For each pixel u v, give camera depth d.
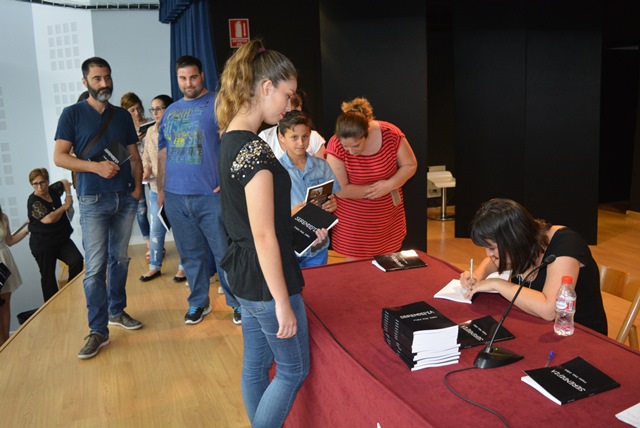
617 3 7.21
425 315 1.77
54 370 3.21
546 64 6.09
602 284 2.51
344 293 2.31
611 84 8.36
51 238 5.43
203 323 3.83
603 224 7.33
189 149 3.49
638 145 7.49
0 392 2.97
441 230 7.10
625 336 2.36
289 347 1.86
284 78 1.76
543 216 6.30
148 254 5.48
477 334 1.85
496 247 2.05
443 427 1.36
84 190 3.32
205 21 4.45
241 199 1.75
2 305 5.46
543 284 2.11
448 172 7.62
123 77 6.31
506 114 6.22
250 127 1.79
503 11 6.04
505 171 6.33
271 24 5.52
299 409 2.22
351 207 3.43
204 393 2.92
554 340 1.81
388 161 3.37
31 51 6.50
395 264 2.62
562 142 6.20
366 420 1.64
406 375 1.63
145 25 6.27
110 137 3.35
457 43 6.26
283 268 1.76
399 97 5.25
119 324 3.79
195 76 3.46
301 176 3.02
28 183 6.82
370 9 5.12
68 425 2.66
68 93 6.46
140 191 3.62
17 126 6.61
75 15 6.21
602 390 1.49
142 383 3.04
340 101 5.24
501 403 1.46
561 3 5.97
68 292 4.57
